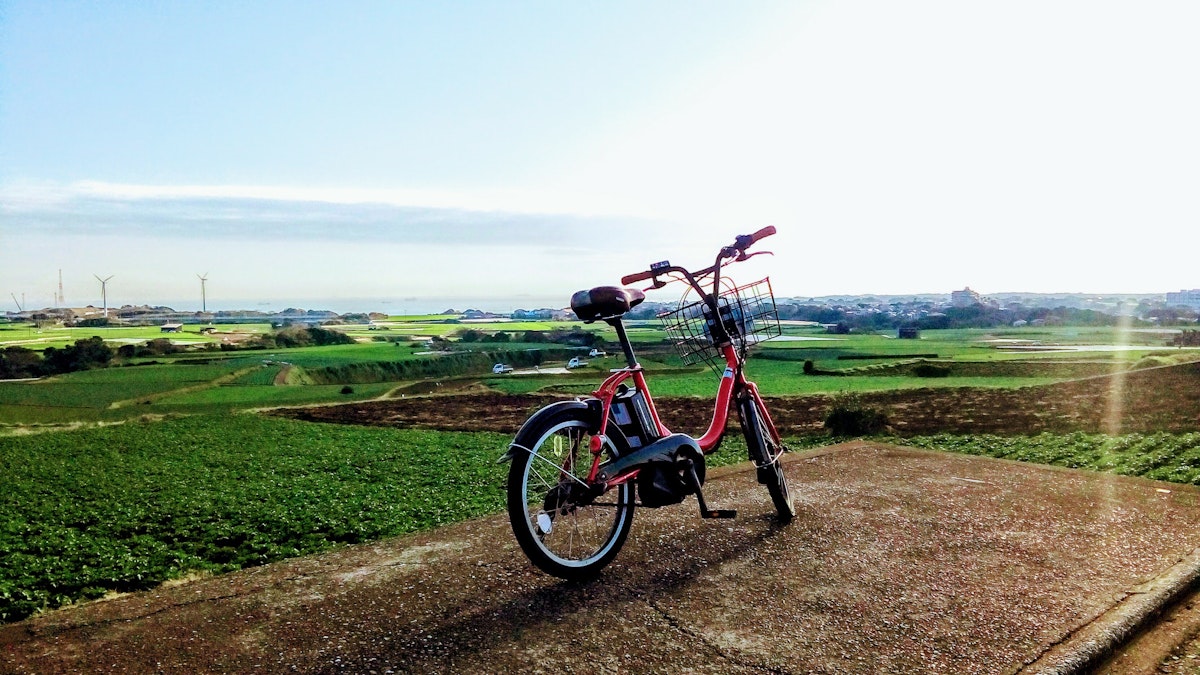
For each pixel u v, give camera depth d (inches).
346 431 908.0
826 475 181.9
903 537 131.6
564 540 131.2
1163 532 133.2
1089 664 86.4
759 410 151.8
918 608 100.2
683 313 148.3
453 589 108.2
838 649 88.3
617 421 120.6
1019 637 91.0
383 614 99.0
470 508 355.9
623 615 98.3
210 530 336.8
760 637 91.6
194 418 1114.7
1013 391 891.4
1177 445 343.3
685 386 1099.3
